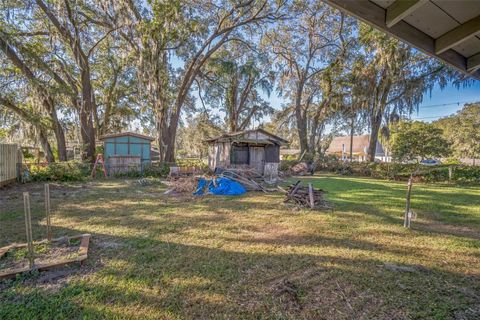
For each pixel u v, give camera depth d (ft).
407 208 15.28
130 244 12.07
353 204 22.04
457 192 29.45
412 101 52.44
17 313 6.85
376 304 7.41
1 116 40.86
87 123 46.73
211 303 7.41
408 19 5.54
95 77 60.75
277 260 10.41
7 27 35.73
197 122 79.82
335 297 7.76
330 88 63.10
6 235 12.94
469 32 5.42
